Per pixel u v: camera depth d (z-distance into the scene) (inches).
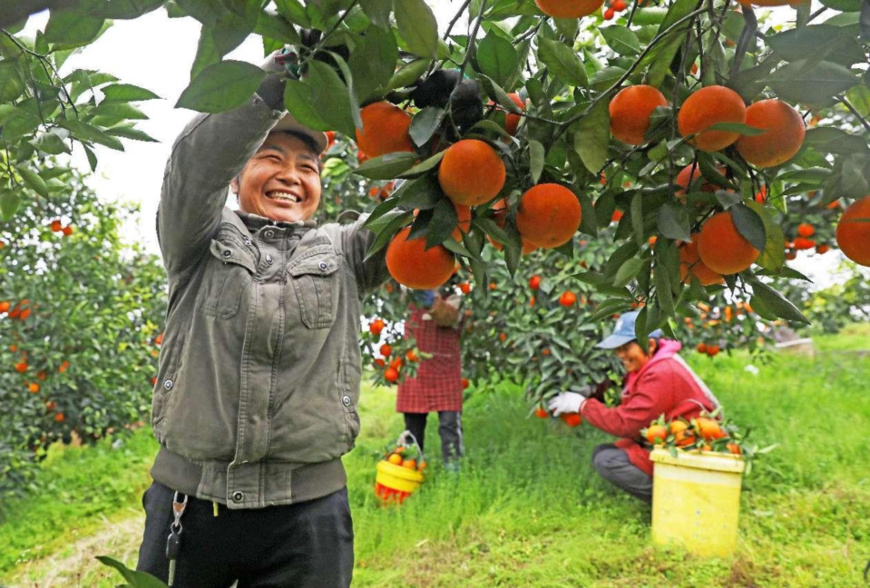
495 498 166.2
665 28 43.0
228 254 67.3
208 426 64.8
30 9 23.0
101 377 243.8
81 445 282.8
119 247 272.8
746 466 140.1
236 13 29.8
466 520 152.9
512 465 183.0
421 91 40.4
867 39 33.7
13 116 47.4
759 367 336.2
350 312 73.5
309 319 68.1
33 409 216.5
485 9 43.0
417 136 36.3
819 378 305.6
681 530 137.6
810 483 169.2
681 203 40.3
